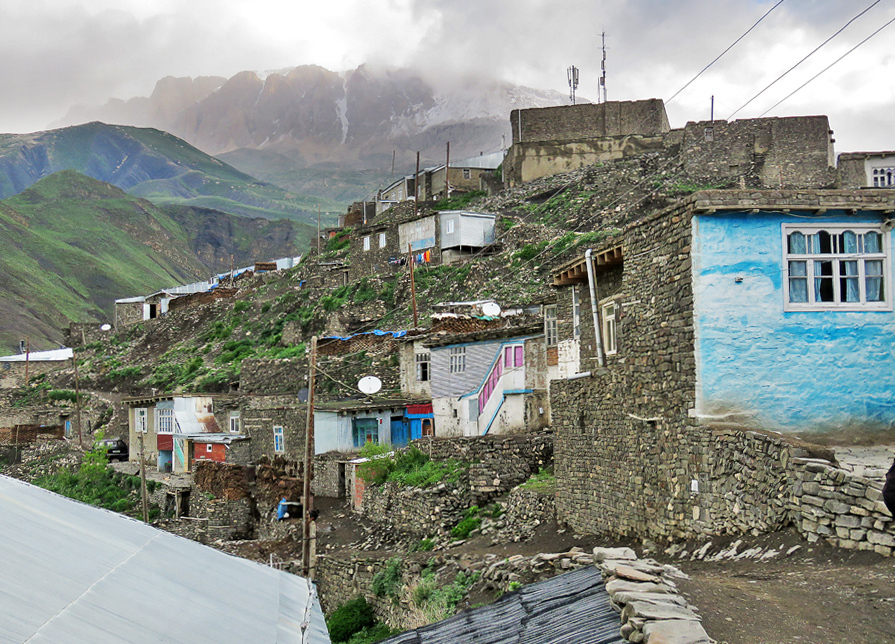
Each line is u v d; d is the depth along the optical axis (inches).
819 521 495.8
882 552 452.1
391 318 2497.5
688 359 629.6
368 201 3996.1
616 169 2896.2
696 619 336.5
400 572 895.7
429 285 2554.1
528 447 1156.5
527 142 3157.0
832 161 2728.8
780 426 611.2
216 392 2615.7
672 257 656.4
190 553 501.4
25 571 337.1
